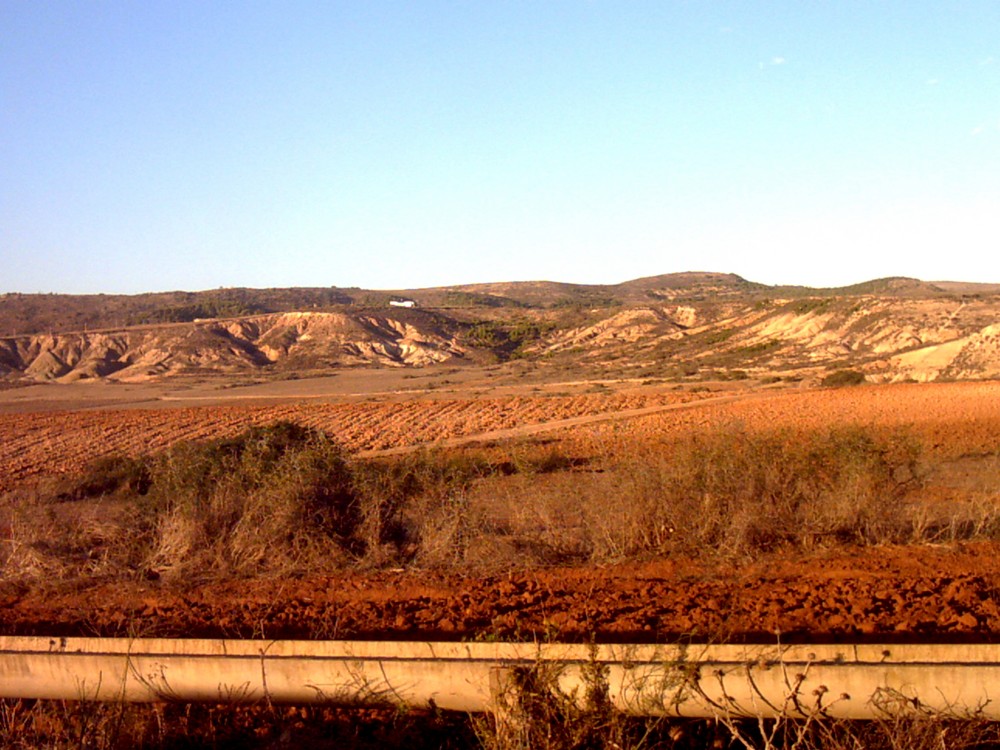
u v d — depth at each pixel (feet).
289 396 271.28
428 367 431.43
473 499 39.24
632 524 35.22
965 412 120.67
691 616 25.80
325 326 510.99
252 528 35.86
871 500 36.14
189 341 476.54
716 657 18.11
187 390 315.58
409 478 40.68
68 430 171.73
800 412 132.46
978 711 15.88
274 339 495.00
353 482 38.29
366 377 361.92
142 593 31.58
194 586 32.42
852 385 197.06
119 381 391.86
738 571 31.17
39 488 81.61
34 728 19.12
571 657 17.84
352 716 19.57
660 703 16.57
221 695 19.02
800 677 16.07
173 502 38.63
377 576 33.06
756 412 136.98
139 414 199.21
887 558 32.32
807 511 35.86
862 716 16.28
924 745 15.48
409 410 189.67
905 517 36.99
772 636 23.58
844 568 31.07
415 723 18.97
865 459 37.65
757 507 35.06
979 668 16.02
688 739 17.47
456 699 17.92
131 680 19.20
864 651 17.71
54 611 29.91
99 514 45.96
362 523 37.09
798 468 36.91
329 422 171.83
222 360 460.55
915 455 41.52
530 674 16.53
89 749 17.84
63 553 36.24
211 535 36.17
